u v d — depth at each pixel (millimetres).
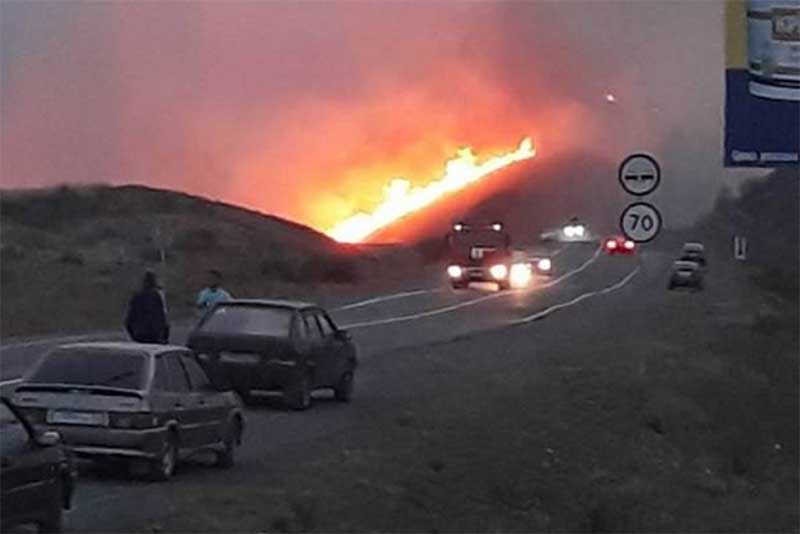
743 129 24609
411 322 55312
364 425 26453
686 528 25422
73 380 18703
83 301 56969
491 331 50562
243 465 21438
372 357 40562
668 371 38562
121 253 77312
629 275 88500
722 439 32875
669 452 30531
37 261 68062
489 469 24406
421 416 27812
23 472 14336
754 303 64000
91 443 18453
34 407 18547
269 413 27656
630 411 32531
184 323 49562
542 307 63719
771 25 24469
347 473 21359
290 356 27469
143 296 24953
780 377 43094
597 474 27016
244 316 27781
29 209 89062
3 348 39812
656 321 54875
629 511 25188
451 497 22234
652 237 25094
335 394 29844
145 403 18656
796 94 24438
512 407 30656
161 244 74812
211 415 20516
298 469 21234
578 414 31250
